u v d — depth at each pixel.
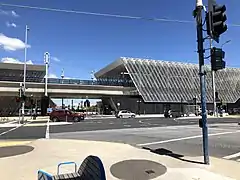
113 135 18.83
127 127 26.72
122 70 88.88
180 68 84.56
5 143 14.12
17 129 26.77
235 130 22.00
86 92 71.81
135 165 8.58
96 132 21.39
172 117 57.34
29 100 63.41
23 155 10.44
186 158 9.76
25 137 18.48
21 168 8.28
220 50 8.55
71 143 13.75
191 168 8.07
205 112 8.80
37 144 13.49
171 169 7.97
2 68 77.25
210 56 8.71
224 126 26.61
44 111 69.88
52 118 41.25
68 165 8.54
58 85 69.25
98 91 73.25
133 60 79.94
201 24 9.01
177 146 13.27
